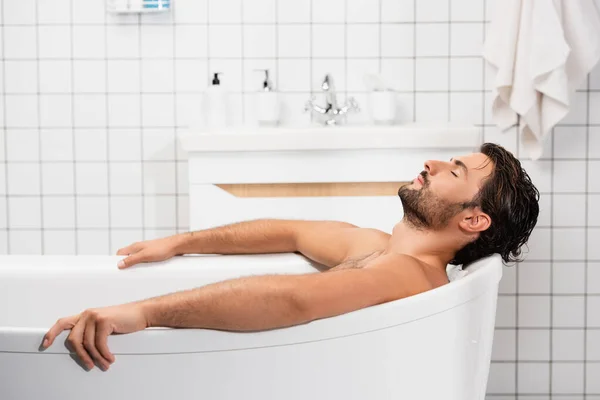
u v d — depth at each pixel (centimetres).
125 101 313
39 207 317
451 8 308
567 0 286
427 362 156
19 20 310
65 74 312
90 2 309
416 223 180
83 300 199
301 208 266
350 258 191
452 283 159
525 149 308
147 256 200
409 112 312
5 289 199
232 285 142
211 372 143
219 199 266
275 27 310
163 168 315
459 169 176
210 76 312
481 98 311
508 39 287
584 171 311
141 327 142
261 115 298
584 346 317
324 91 296
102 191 317
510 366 319
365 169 263
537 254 314
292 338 144
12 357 142
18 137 314
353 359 148
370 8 309
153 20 309
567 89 283
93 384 142
